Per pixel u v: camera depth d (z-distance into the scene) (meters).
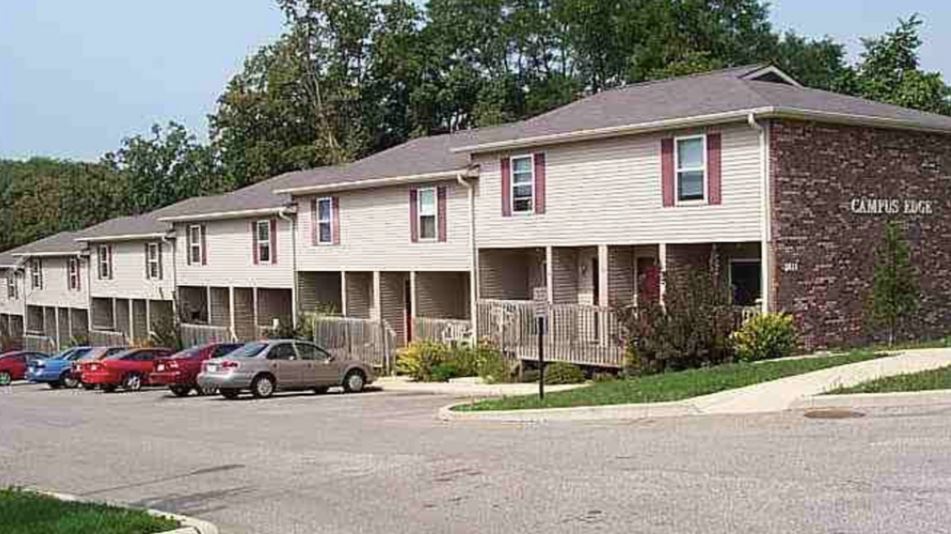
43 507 11.52
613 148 28.02
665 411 17.42
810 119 24.83
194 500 12.63
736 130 25.06
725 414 16.48
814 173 25.19
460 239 33.34
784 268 24.58
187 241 48.88
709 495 10.48
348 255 38.47
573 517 10.02
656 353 23.81
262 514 11.43
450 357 31.62
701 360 23.56
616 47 65.12
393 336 34.59
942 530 8.64
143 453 17.84
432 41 70.56
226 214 44.75
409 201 35.38
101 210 81.00
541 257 32.81
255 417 23.58
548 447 14.59
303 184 40.88
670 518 9.66
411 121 69.81
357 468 14.05
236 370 29.83
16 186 94.81
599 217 28.47
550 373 27.52
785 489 10.48
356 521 10.66
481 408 20.16
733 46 60.56
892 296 24.75
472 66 71.31
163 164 77.94
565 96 65.69
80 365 39.38
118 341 54.81
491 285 32.84
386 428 19.14
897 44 50.28
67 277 61.62
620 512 10.05
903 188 27.14
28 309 66.75
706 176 25.72
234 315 45.56
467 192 33.00
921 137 27.61
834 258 25.53
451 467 13.45
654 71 57.16
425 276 35.84
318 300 41.88
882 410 15.59
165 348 44.59
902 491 10.06
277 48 68.19
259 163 66.75
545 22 69.50
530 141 29.89
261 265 43.59
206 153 76.62
